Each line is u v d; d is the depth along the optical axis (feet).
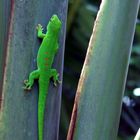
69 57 7.65
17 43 4.03
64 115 6.98
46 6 4.09
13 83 4.04
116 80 4.07
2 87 4.04
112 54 4.05
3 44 4.02
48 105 4.16
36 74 4.11
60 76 4.24
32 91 4.10
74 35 7.33
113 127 4.11
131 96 8.36
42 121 4.12
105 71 4.06
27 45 4.06
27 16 4.04
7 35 4.02
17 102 4.05
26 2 4.03
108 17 4.04
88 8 7.25
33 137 4.10
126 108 8.50
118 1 4.03
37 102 4.12
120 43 4.05
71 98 7.59
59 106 4.23
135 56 7.81
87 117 4.10
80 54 7.59
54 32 4.17
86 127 4.10
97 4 7.98
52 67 4.20
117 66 4.06
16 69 4.04
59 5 4.14
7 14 4.02
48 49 4.15
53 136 4.18
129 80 8.04
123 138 8.14
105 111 4.09
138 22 7.73
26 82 4.06
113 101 4.09
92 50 4.07
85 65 4.09
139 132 4.01
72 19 7.22
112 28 4.04
